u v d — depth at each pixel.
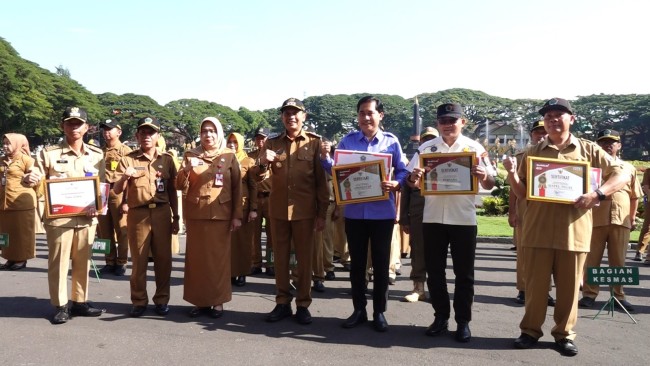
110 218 7.81
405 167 5.12
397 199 5.27
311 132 5.41
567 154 4.49
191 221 5.35
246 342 4.60
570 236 4.32
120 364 4.01
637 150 86.81
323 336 4.83
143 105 76.62
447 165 4.66
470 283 4.72
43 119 49.38
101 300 6.09
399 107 102.06
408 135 99.69
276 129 111.69
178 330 4.93
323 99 105.75
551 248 4.39
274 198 5.30
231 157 5.48
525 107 90.62
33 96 47.72
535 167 4.33
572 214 4.36
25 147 7.92
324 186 5.31
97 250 7.22
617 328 5.22
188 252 5.40
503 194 17.81
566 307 4.42
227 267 5.46
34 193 7.98
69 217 5.16
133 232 5.41
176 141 83.12
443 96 98.88
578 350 4.50
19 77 47.00
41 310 5.57
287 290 5.41
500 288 7.25
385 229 5.00
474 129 83.94
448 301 4.91
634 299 6.59
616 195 6.21
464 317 4.73
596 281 5.66
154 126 5.52
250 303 6.10
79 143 5.48
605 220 6.20
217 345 4.50
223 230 5.39
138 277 5.42
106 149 8.17
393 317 5.55
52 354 4.21
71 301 5.91
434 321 4.97
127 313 5.52
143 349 4.37
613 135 6.65
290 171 5.21
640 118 83.31
